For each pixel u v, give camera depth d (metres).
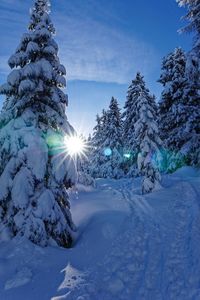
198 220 12.73
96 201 19.16
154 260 9.48
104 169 42.28
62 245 11.53
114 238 11.73
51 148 12.16
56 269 9.09
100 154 43.94
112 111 45.12
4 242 10.55
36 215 10.86
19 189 10.92
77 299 7.23
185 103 27.83
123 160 41.84
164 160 28.95
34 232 10.63
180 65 28.73
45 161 11.48
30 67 11.86
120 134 44.12
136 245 10.93
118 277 8.55
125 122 39.22
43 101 12.92
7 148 11.59
